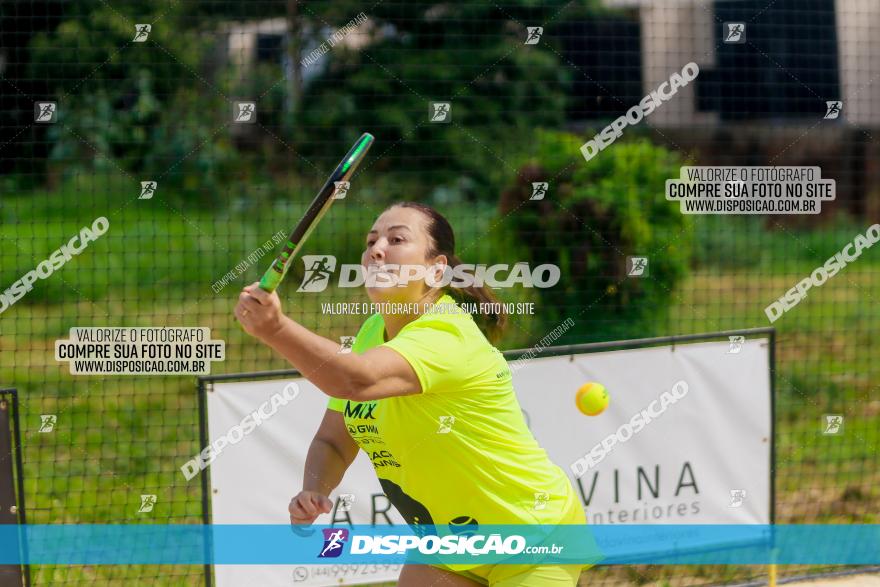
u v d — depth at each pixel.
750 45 38.91
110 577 15.69
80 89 37.81
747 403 15.52
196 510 18.33
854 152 40.44
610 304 23.36
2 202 36.84
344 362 7.71
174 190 39.09
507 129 38.91
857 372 26.02
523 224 23.73
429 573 9.88
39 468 19.16
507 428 9.10
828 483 20.19
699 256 30.25
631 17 39.81
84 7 37.12
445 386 8.62
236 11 39.56
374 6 39.41
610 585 15.85
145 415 23.12
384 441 9.29
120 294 31.88
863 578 16.31
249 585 14.27
